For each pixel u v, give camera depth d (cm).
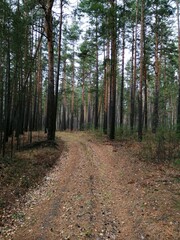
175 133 1438
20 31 1330
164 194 802
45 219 703
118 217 701
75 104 5966
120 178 1064
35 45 2553
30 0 1625
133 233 607
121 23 1912
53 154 1522
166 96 3447
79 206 787
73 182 1041
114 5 1827
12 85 1625
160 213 684
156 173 1040
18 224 678
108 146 1847
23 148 1659
